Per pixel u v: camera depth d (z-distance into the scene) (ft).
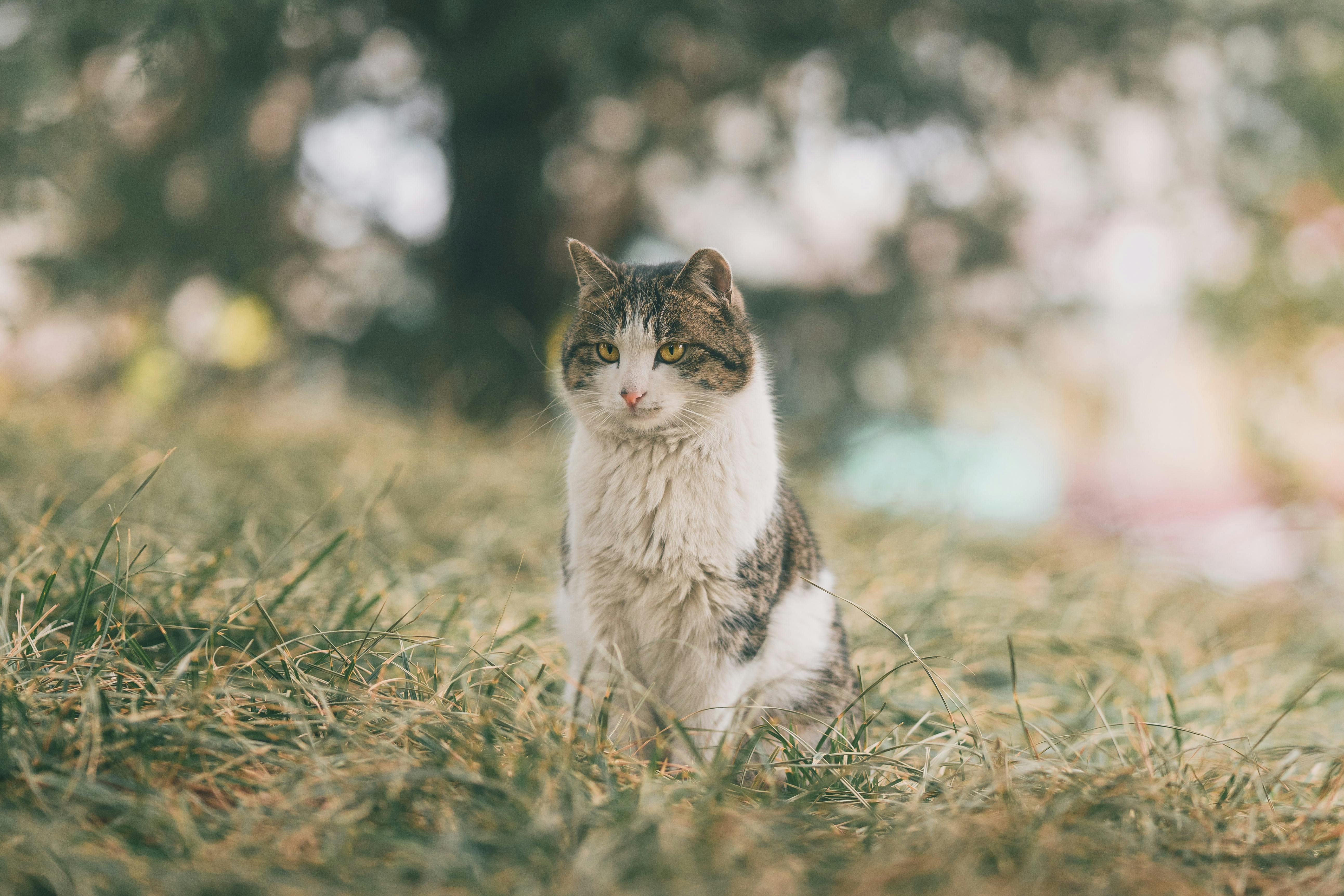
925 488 19.16
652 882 4.99
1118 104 21.88
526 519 14.56
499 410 22.68
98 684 6.50
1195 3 20.49
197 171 21.62
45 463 13.24
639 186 23.98
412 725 6.61
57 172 15.69
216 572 9.21
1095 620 13.12
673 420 8.00
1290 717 9.84
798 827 5.97
